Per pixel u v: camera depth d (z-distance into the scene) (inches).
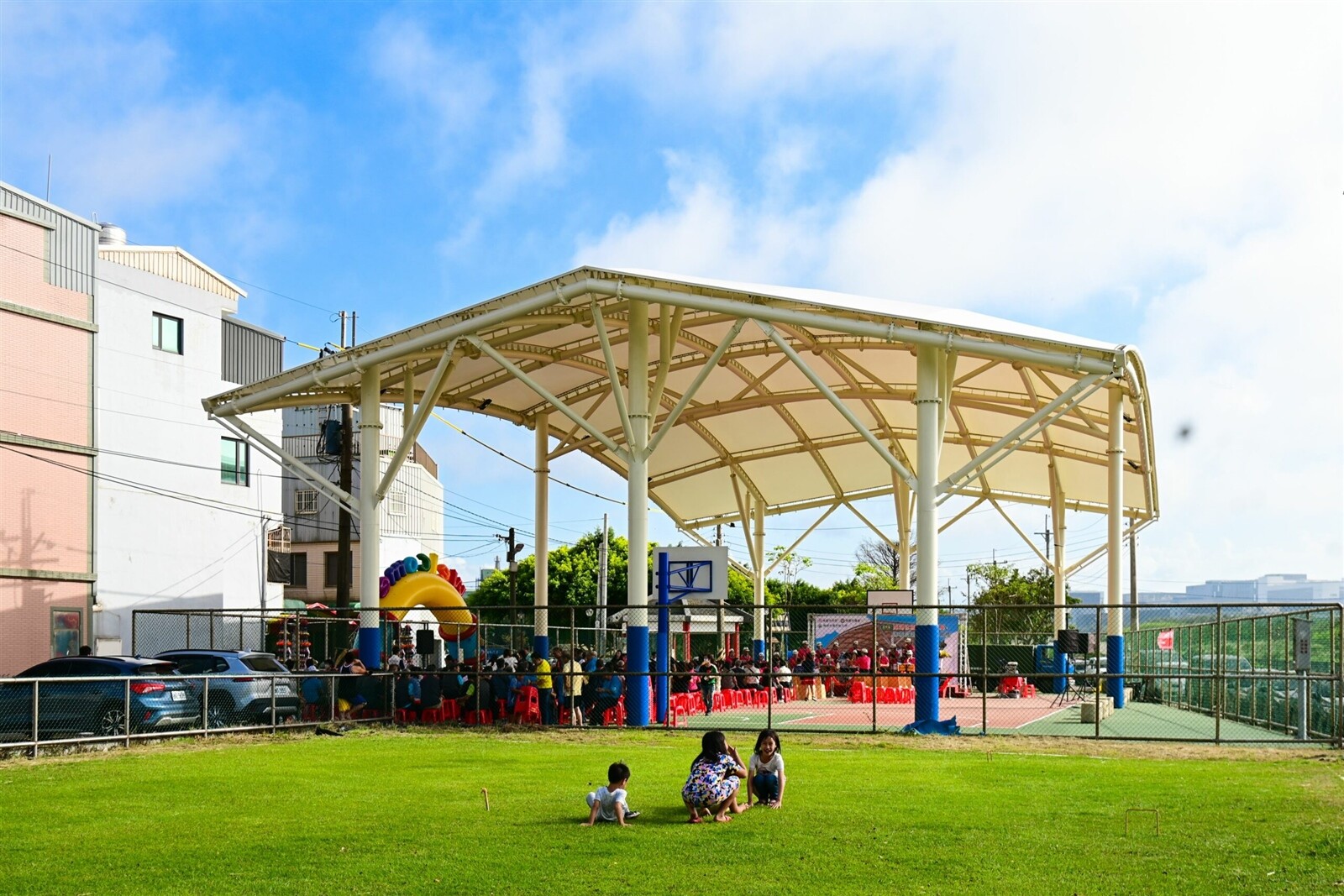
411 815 466.0
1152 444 1304.1
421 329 1007.6
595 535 3011.8
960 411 1550.2
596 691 932.0
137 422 1443.2
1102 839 409.1
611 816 448.1
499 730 881.5
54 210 1275.8
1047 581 3117.6
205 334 1555.1
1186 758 690.8
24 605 1218.0
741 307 884.0
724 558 1219.9
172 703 776.3
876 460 1729.8
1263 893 330.6
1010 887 337.1
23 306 1229.1
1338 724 762.8
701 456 1727.4
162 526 1471.5
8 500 1208.2
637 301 961.5
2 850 396.8
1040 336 852.6
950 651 1499.8
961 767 635.5
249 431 1110.4
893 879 346.6
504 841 407.5
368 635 1029.8
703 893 329.7
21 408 1226.6
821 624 1617.9
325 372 1055.6
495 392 1339.8
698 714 1085.8
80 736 727.7
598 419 1497.3
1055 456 1624.0
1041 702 1289.4
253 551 1626.5
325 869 362.9
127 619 1406.3
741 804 482.3
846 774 599.2
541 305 940.6
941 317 928.9
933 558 868.0
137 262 1486.2
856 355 1325.0
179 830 433.1
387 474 1030.4
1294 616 844.0
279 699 847.7
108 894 333.1
